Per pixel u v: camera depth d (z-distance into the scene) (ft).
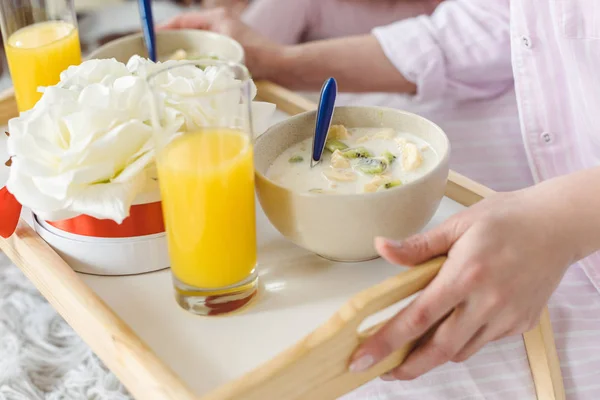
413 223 2.18
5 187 2.39
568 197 2.19
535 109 3.34
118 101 2.14
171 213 2.02
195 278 2.10
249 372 1.80
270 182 2.15
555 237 2.13
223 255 2.06
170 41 3.65
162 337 2.09
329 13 5.02
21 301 3.82
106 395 3.27
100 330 2.06
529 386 2.69
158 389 1.83
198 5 7.05
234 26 3.89
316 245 2.21
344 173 2.30
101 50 3.39
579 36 3.00
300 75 4.02
